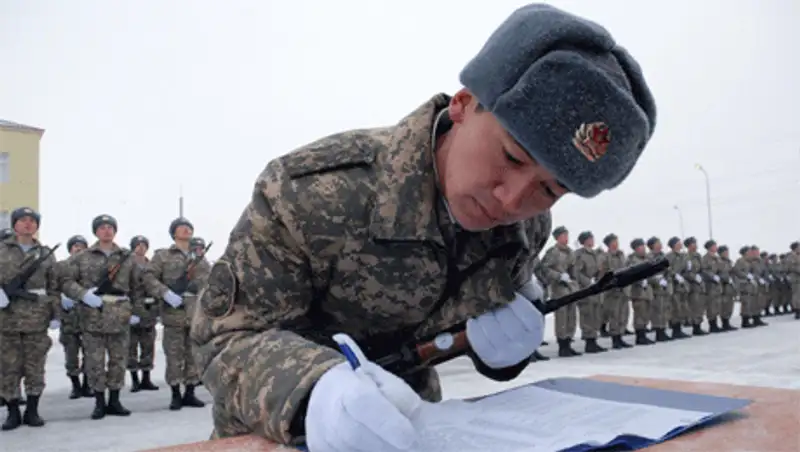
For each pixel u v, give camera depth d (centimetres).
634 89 98
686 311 1197
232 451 91
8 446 471
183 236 699
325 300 121
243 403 99
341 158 113
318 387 87
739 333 1224
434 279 117
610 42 93
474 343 119
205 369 111
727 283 1310
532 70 87
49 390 787
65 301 673
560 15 92
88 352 588
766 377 629
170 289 664
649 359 829
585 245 984
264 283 109
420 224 111
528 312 121
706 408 104
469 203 102
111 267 607
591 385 130
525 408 108
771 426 96
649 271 121
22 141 1301
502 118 89
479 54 96
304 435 92
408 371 126
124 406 652
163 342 647
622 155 90
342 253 111
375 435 79
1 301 537
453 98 103
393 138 116
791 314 1747
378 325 125
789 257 1711
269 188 110
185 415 597
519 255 128
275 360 97
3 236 730
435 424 99
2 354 541
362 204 110
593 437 88
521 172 94
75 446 468
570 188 90
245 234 111
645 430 91
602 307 1017
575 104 86
